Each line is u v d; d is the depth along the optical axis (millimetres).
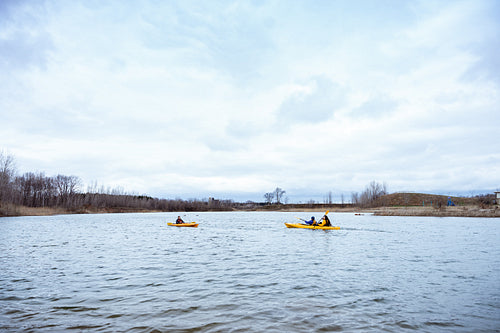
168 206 132250
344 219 53500
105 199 113938
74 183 105938
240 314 7648
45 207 90375
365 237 24844
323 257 15734
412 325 7004
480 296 9133
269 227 37781
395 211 69438
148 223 46656
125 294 9289
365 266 13453
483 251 17484
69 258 15445
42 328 6793
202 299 8828
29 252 17422
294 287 10070
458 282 10703
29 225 39844
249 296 9102
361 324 7043
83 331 6641
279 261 14672
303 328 6809
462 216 54438
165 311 7859
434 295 9211
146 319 7324
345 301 8648
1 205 68125
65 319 7320
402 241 22125
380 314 7672
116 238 24984
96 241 22859
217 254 16797
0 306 8203
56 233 29156
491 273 12062
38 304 8375
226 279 11133
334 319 7336
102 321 7203
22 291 9562
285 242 22031
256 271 12461
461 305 8344
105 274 11906
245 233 29297
